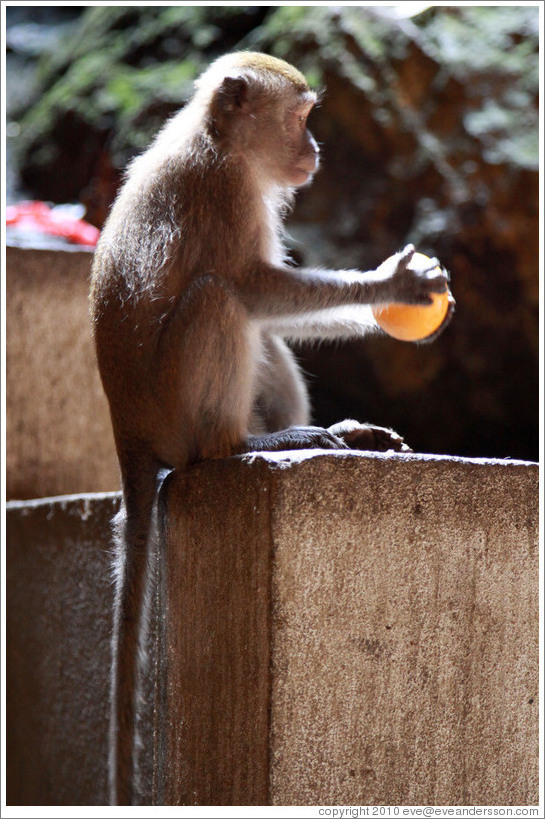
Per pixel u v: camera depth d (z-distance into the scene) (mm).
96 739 7660
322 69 14734
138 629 5707
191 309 5609
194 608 5398
